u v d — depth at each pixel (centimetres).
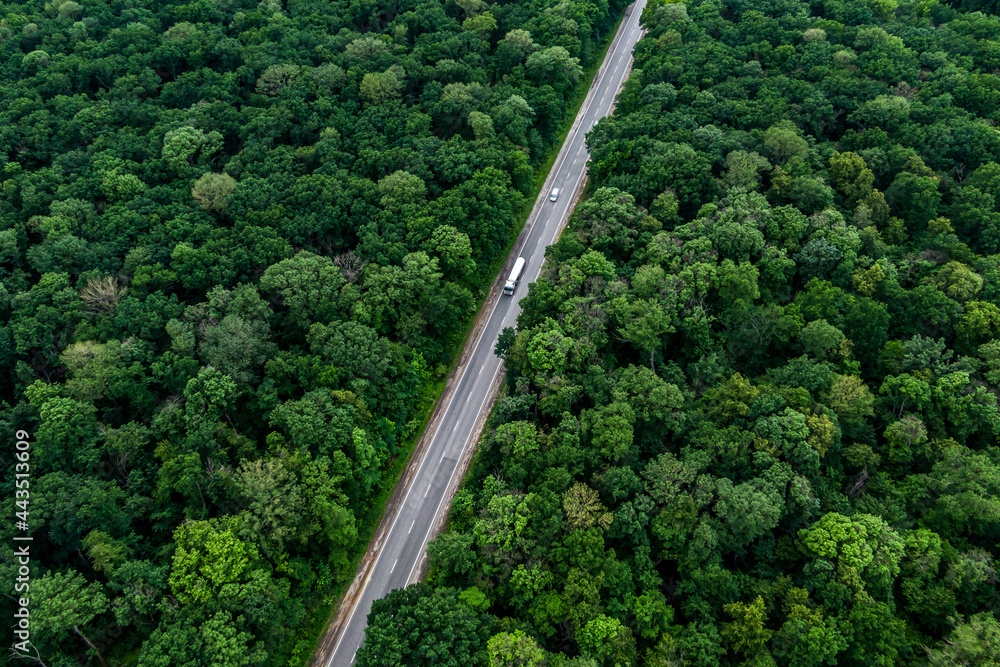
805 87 12812
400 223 10706
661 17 15338
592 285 9681
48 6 15088
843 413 8544
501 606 7581
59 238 10281
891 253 10444
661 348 9638
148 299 9494
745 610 6919
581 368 9075
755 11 15138
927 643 7188
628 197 10806
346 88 13225
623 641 6769
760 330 9562
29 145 12025
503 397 9381
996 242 10456
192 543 7069
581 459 8006
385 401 9219
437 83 13350
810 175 11150
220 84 13275
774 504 7531
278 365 8825
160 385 9000
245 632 6750
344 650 7806
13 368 9181
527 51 14438
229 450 8306
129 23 14675
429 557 8069
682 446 8500
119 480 8238
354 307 9519
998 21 14650
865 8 15112
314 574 7969
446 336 10519
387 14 16025
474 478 8788
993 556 7756
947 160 11606
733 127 12500
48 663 6900
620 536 7562
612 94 15388
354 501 8475
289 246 10281
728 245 9969
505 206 11362
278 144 12556
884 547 7181
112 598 7156
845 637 6844
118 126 12531
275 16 15038
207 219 10881
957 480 7919
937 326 9519
